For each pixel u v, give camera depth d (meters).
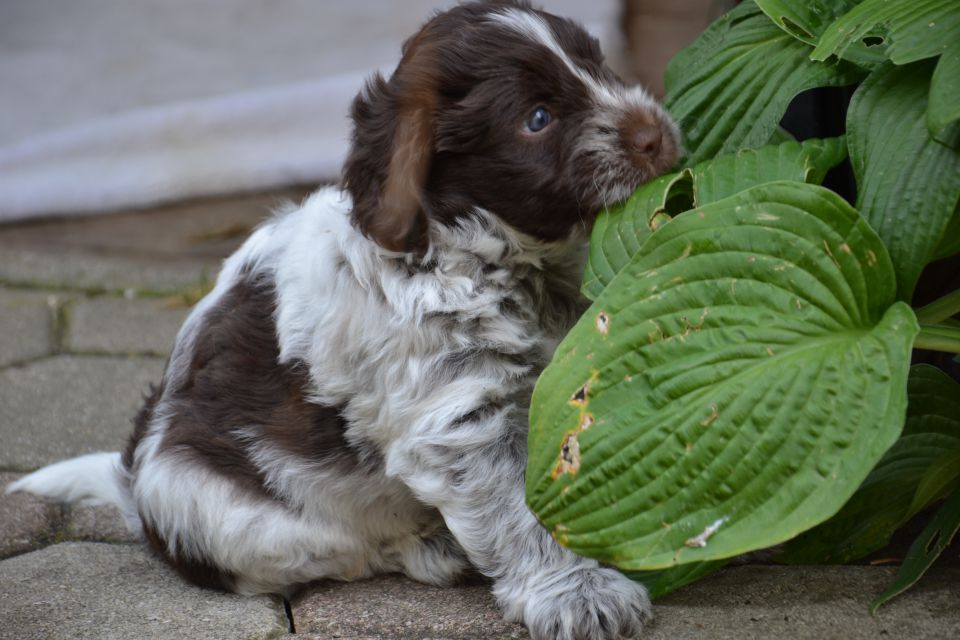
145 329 7.27
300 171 9.29
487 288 4.04
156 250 8.66
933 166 3.36
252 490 4.29
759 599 3.80
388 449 4.07
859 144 3.55
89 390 6.36
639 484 3.15
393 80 4.04
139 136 9.43
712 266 3.25
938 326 3.48
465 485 3.91
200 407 4.45
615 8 8.28
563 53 3.99
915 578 3.59
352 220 3.95
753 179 3.61
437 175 4.00
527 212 3.96
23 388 6.41
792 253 3.21
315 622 3.99
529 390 4.05
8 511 4.95
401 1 10.50
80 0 11.30
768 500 3.04
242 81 10.26
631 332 3.25
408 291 3.94
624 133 3.89
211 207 9.22
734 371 3.15
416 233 3.91
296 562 4.29
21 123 10.15
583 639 3.70
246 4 10.84
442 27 4.07
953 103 3.19
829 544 4.04
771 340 3.16
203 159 9.38
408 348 3.95
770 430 3.06
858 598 3.73
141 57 10.73
